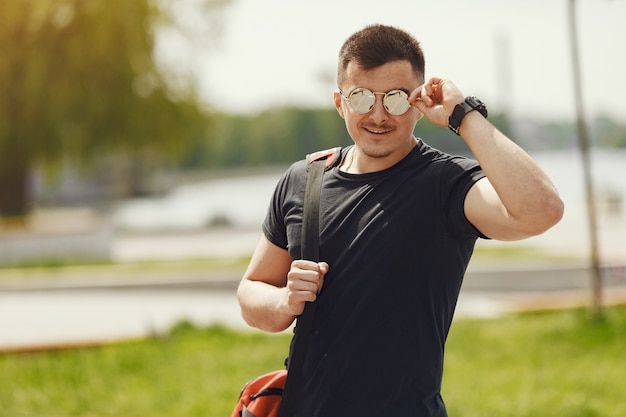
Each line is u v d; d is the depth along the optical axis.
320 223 2.49
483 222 2.30
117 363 7.27
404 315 2.36
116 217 30.89
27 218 21.52
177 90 23.11
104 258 17.84
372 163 2.49
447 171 2.39
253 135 75.44
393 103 2.38
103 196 45.34
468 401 5.97
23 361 7.38
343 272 2.41
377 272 2.37
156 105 22.55
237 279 13.34
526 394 6.14
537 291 12.90
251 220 28.06
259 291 2.63
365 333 2.36
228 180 60.22
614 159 58.25
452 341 8.15
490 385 6.48
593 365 7.12
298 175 2.65
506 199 2.20
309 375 2.43
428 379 2.39
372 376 2.36
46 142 21.66
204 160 72.62
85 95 21.12
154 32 21.73
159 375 6.90
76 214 25.75
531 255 14.95
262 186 50.00
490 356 7.57
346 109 2.48
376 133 2.43
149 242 21.78
